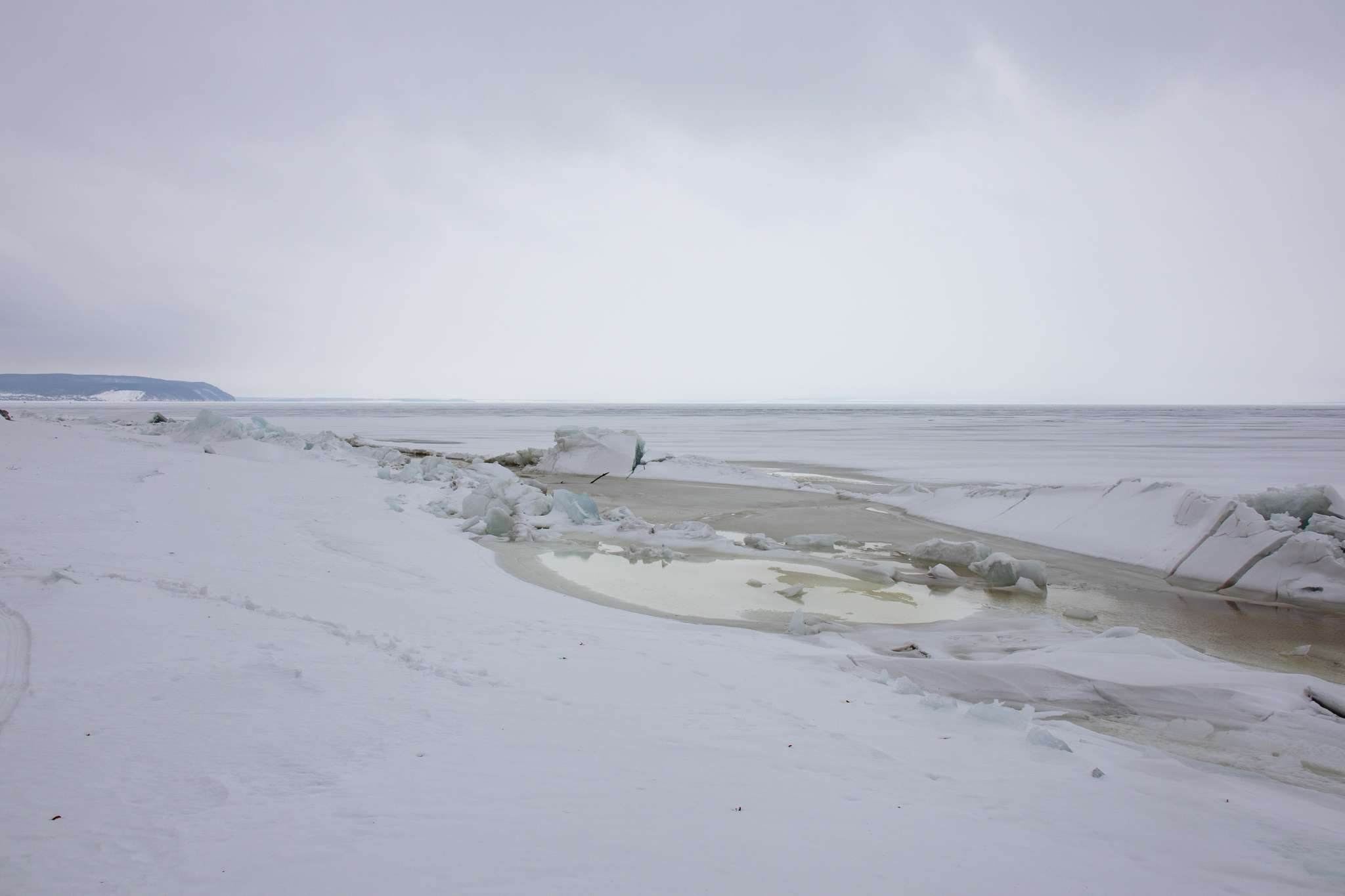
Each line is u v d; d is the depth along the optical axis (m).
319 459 23.12
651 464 27.42
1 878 2.15
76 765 3.05
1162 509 13.83
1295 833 3.57
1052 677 6.41
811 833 3.04
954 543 13.26
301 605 6.88
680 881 2.47
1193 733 5.31
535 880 2.37
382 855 2.45
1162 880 2.91
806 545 14.45
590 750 3.92
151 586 6.60
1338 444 46.81
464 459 29.33
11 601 5.64
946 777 4.04
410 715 4.18
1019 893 2.67
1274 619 9.66
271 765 3.24
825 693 5.75
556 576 11.45
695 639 7.62
